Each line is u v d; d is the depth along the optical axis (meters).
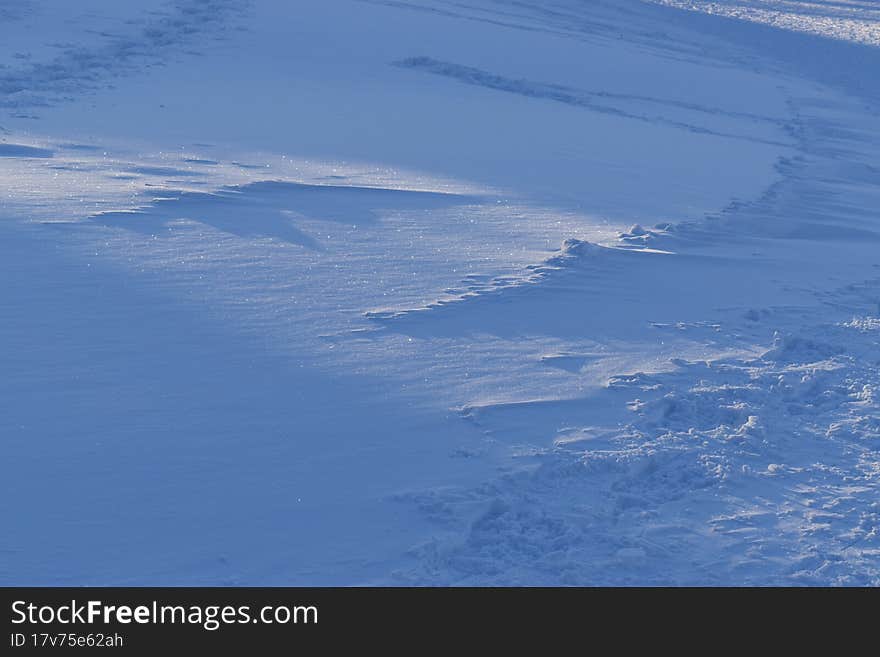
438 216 13.82
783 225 15.63
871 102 35.34
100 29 30.97
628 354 9.30
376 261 11.36
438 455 7.04
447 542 5.98
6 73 23.55
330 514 6.21
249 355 8.38
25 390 7.40
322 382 8.00
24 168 14.50
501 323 9.75
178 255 10.81
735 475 7.13
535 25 42.50
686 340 9.83
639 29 46.59
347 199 14.22
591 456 7.15
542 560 5.95
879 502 6.86
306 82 26.55
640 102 29.55
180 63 27.70
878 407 8.55
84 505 6.07
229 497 6.29
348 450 6.98
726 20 55.06
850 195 19.06
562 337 9.57
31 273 9.79
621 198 16.34
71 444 6.71
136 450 6.71
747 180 19.39
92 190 13.23
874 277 12.88
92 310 9.02
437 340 9.14
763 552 6.19
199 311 9.23
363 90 26.16
